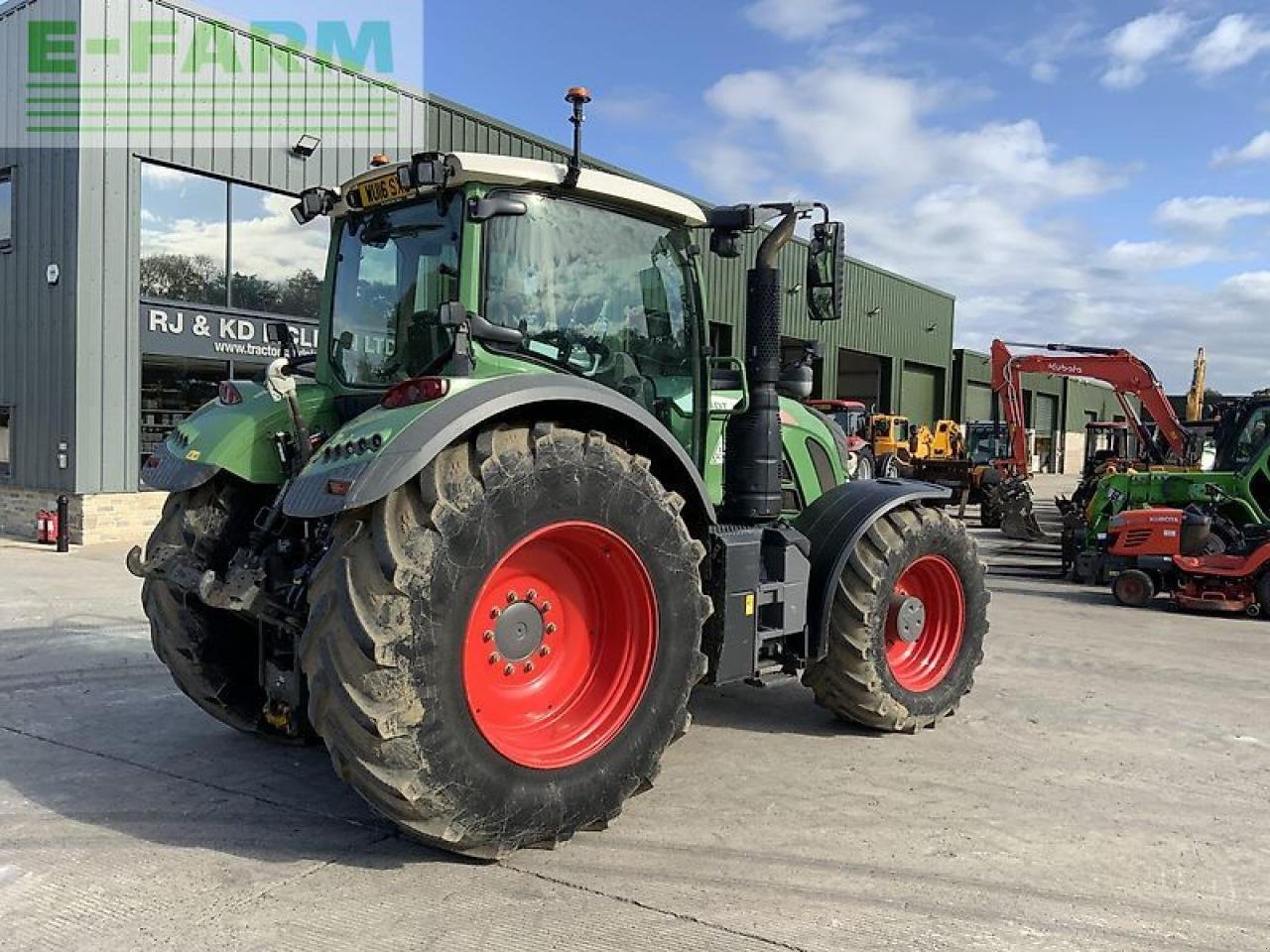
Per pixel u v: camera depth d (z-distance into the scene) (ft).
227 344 43.01
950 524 16.61
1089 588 36.65
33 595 27.20
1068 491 105.40
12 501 41.37
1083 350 53.72
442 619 9.86
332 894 10.00
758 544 13.75
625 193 13.10
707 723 16.53
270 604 11.96
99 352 38.60
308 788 13.00
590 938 9.24
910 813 12.63
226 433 13.24
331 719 9.78
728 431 14.89
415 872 10.55
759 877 10.63
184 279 41.55
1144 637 26.55
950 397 120.67
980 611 17.33
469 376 11.19
